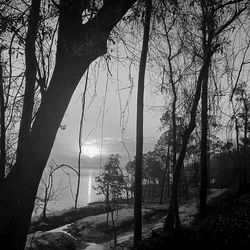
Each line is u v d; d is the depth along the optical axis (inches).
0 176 112.7
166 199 2484.0
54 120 114.0
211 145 1850.4
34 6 112.7
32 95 109.7
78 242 1214.9
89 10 126.9
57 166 138.5
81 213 1870.1
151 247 438.3
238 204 722.2
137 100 383.9
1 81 129.3
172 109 577.0
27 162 107.5
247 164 2149.4
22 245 105.9
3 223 102.9
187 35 220.1
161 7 173.2
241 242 414.0
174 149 691.4
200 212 714.2
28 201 107.0
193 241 443.2
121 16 127.6
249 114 1295.5
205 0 203.2
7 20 131.2
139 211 432.8
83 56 118.6
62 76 116.8
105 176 1354.6
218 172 2859.3
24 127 108.0
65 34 119.0
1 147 120.0
